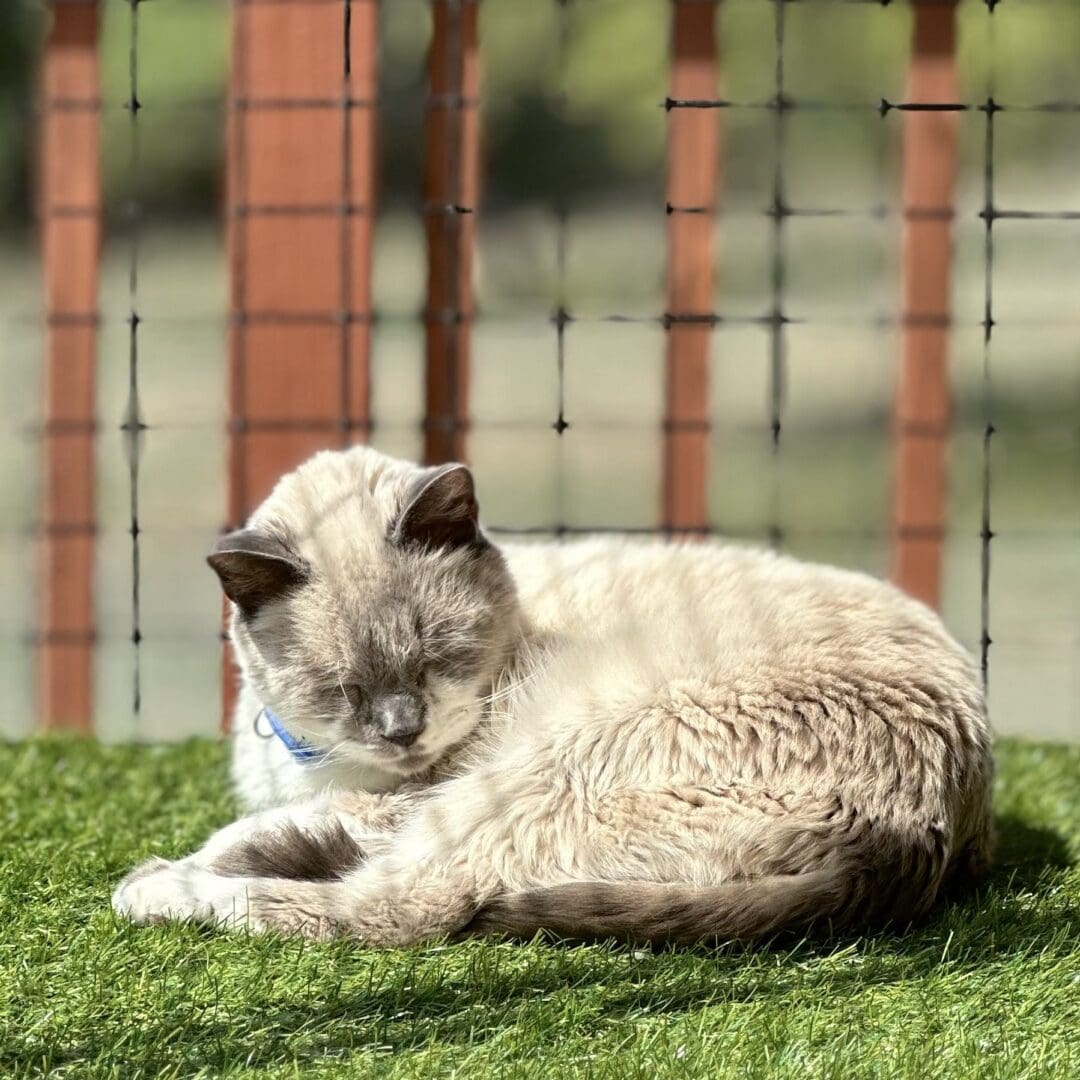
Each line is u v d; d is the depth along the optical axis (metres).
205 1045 3.87
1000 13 14.20
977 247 17.61
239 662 5.20
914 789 4.61
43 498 7.35
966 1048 3.79
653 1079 3.63
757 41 15.94
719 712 4.70
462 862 4.62
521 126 17.38
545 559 5.67
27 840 5.49
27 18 15.55
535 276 18.84
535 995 4.14
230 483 6.98
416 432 8.29
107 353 19.97
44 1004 4.08
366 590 4.89
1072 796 6.22
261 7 6.87
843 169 19.58
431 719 4.92
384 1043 3.89
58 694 7.39
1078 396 17.58
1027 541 14.10
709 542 6.19
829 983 4.21
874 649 4.92
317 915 4.57
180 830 5.63
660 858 4.56
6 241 20.73
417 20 15.02
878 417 16.86
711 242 6.99
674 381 7.02
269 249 6.96
